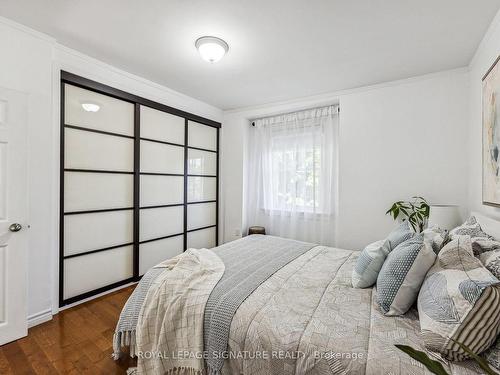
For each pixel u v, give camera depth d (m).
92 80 2.45
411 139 2.80
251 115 3.97
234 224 4.14
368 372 0.90
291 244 2.50
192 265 1.75
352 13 1.77
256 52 2.31
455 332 0.89
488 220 1.63
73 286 2.39
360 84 3.01
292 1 1.65
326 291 1.48
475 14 1.76
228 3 1.68
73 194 2.38
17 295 1.87
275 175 3.92
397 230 1.71
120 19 1.86
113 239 2.71
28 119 1.93
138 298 1.61
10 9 1.76
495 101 1.70
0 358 1.67
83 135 2.45
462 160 2.56
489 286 0.88
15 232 1.87
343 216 3.18
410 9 1.72
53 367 1.59
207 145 4.00
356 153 3.10
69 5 1.72
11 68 1.91
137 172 2.90
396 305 1.22
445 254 1.20
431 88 2.70
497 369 0.84
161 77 2.90
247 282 1.55
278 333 1.10
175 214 3.44
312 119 3.58
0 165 1.80
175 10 1.75
